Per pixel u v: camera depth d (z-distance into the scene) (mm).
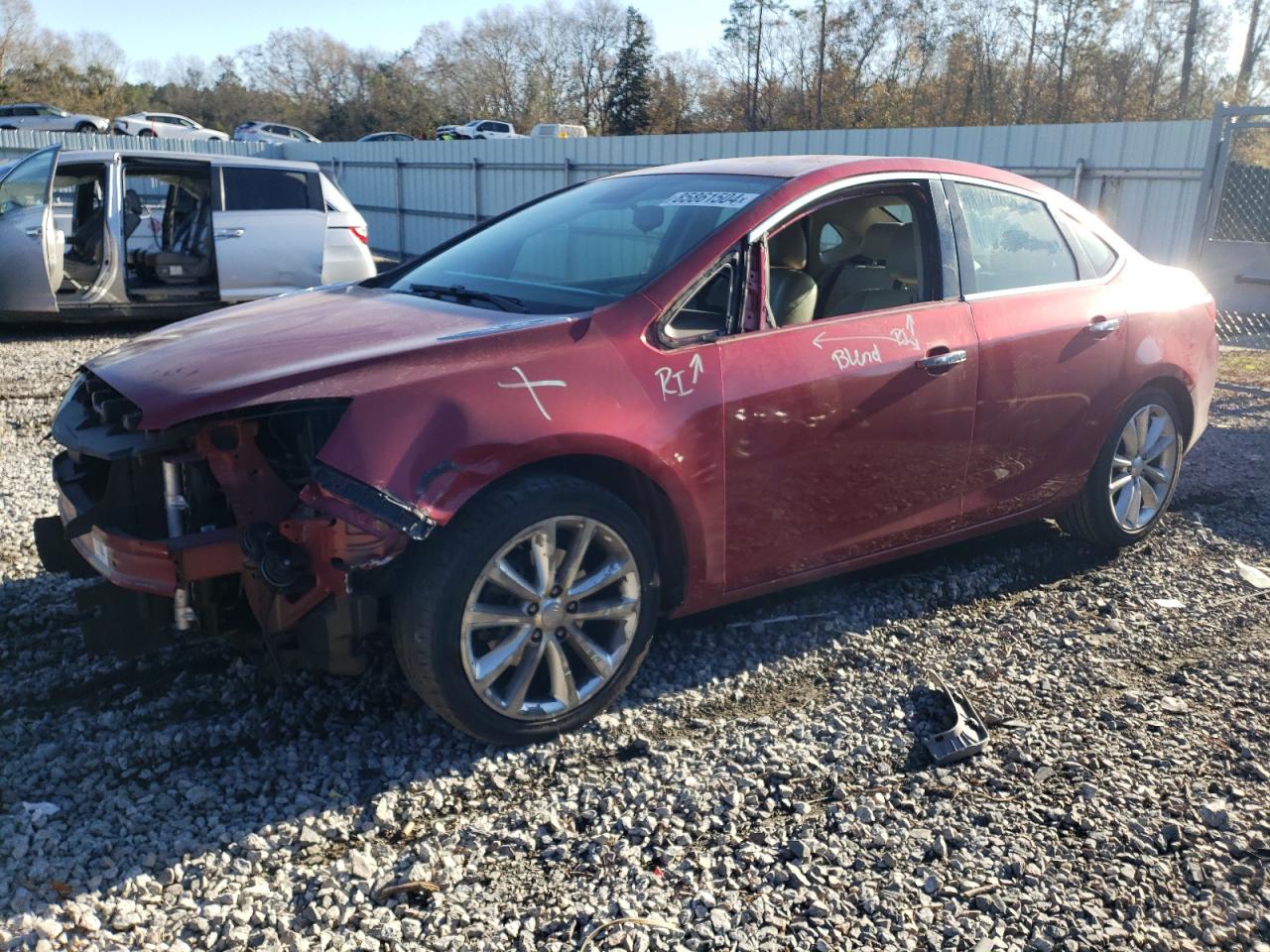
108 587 3092
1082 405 4484
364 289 4207
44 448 6602
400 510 2826
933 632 4117
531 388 3094
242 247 11297
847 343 3732
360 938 2420
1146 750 3287
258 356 3195
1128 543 4934
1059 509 4652
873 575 4621
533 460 3059
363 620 2916
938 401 3955
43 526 3756
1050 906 2588
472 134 55562
